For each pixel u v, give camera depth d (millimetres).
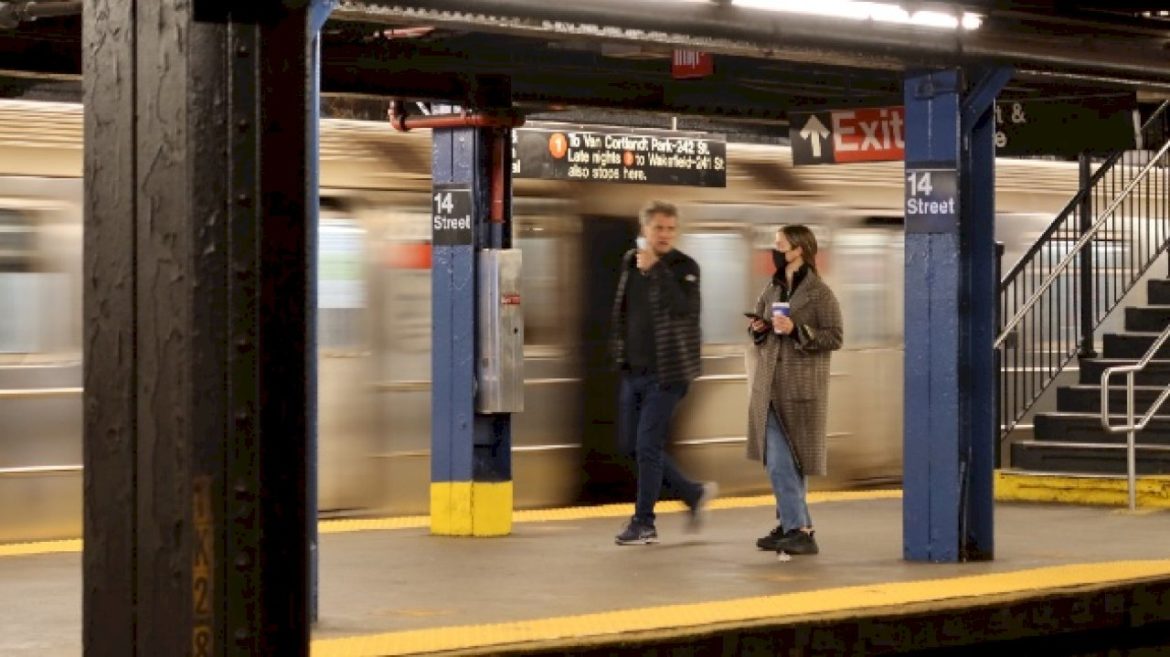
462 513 12305
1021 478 14836
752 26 9508
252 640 4047
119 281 4031
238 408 4008
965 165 10930
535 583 10047
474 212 12352
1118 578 10258
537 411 15352
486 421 12328
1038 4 10789
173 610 4000
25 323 12805
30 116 12977
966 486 11008
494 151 12445
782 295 11195
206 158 3969
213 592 4000
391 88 11898
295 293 4090
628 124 16203
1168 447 14602
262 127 4023
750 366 11398
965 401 11008
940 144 10844
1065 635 10422
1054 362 17594
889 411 18000
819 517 13695
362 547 11703
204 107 3967
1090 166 16625
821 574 10422
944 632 9312
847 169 17812
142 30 4008
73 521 13031
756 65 12758
